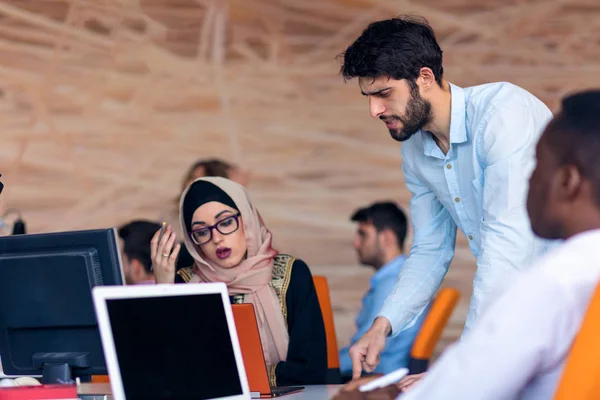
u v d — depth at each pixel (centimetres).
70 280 257
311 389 303
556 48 695
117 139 697
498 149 268
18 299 263
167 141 701
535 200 158
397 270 513
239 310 279
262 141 707
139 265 455
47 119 689
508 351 145
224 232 350
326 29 708
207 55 706
